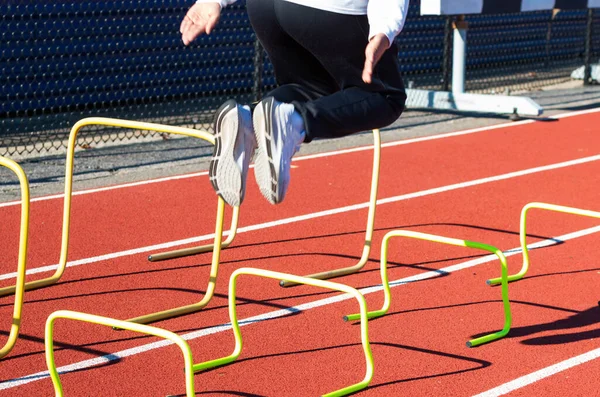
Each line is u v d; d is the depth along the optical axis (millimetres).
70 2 16234
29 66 15820
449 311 6461
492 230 8656
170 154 12352
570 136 13625
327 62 4238
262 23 4309
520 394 5090
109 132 14195
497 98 14859
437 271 7395
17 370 5441
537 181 10742
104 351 5758
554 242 8211
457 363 5531
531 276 7246
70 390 5156
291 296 6828
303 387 5211
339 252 7965
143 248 8078
